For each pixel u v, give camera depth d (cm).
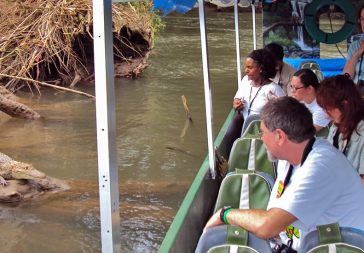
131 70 1558
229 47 1945
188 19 2575
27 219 712
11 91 1418
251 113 573
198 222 434
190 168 895
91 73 1559
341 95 342
